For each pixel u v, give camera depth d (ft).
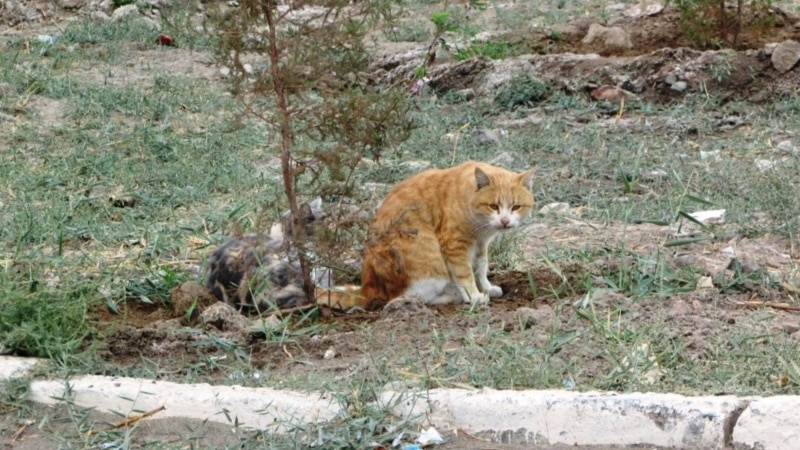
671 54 54.70
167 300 32.32
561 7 67.72
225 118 51.55
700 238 35.09
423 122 50.21
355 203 34.40
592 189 41.73
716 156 44.73
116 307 31.22
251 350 27.89
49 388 25.22
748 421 22.50
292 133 29.86
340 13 30.71
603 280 31.35
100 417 24.58
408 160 46.16
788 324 27.71
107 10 70.85
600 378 24.68
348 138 29.53
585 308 28.60
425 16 68.44
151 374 26.23
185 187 43.27
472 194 31.45
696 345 26.32
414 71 56.49
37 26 69.05
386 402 24.02
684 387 24.26
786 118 49.65
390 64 58.34
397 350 26.91
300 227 30.22
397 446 22.85
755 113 50.52
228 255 31.73
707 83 53.21
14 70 57.11
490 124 50.96
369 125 29.45
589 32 60.64
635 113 52.01
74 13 70.85
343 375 25.73
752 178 41.06
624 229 34.50
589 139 47.19
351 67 29.76
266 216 30.96
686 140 47.93
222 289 31.45
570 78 54.60
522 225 37.01
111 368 26.48
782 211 36.94
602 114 51.93
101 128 50.34
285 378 25.73
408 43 62.44
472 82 56.03
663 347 26.25
